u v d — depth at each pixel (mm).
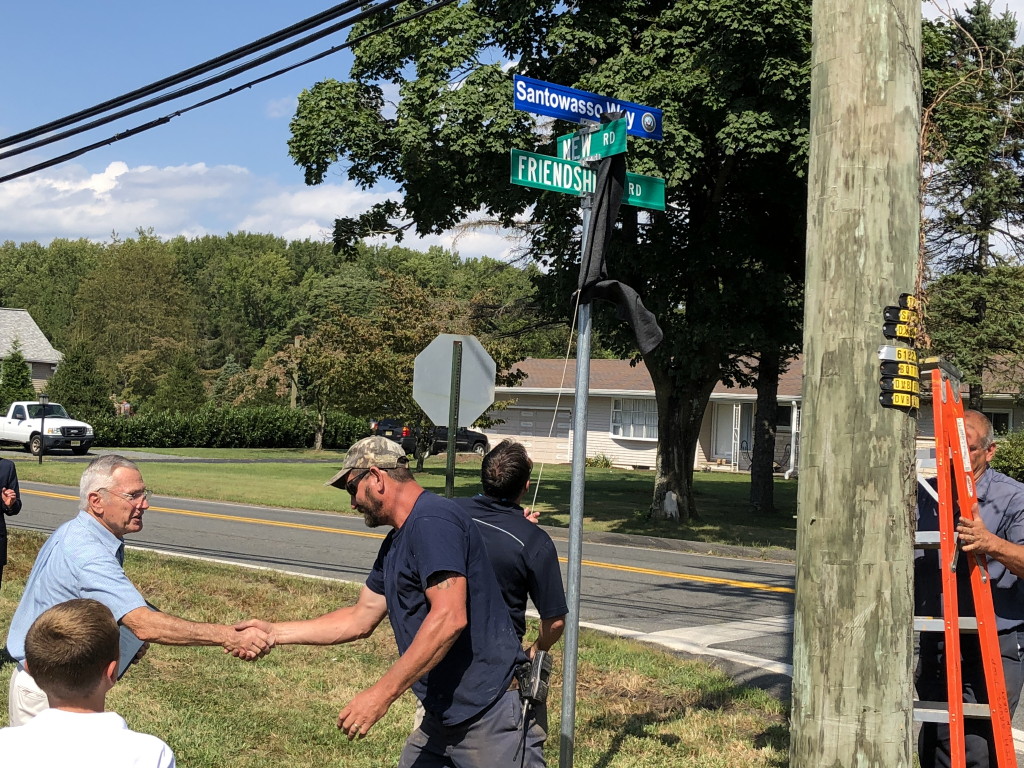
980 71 5109
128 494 4234
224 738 6215
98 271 89438
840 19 3893
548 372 48969
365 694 3689
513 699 3939
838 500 3777
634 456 45750
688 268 18812
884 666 3725
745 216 19344
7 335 65188
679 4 17109
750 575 14492
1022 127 6340
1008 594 4547
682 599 12094
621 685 7652
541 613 4738
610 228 5012
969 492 4176
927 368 4188
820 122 3932
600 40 17703
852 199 3830
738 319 19172
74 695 2729
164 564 12188
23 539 13766
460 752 3926
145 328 85938
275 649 8391
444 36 18719
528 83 4926
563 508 23969
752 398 41469
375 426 36969
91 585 4066
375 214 21547
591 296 4949
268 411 53656
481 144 18062
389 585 3965
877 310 3803
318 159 19469
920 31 3936
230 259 115062
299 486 27172
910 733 3785
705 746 6316
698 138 17484
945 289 25062
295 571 12984
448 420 9508
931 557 4766
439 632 3699
